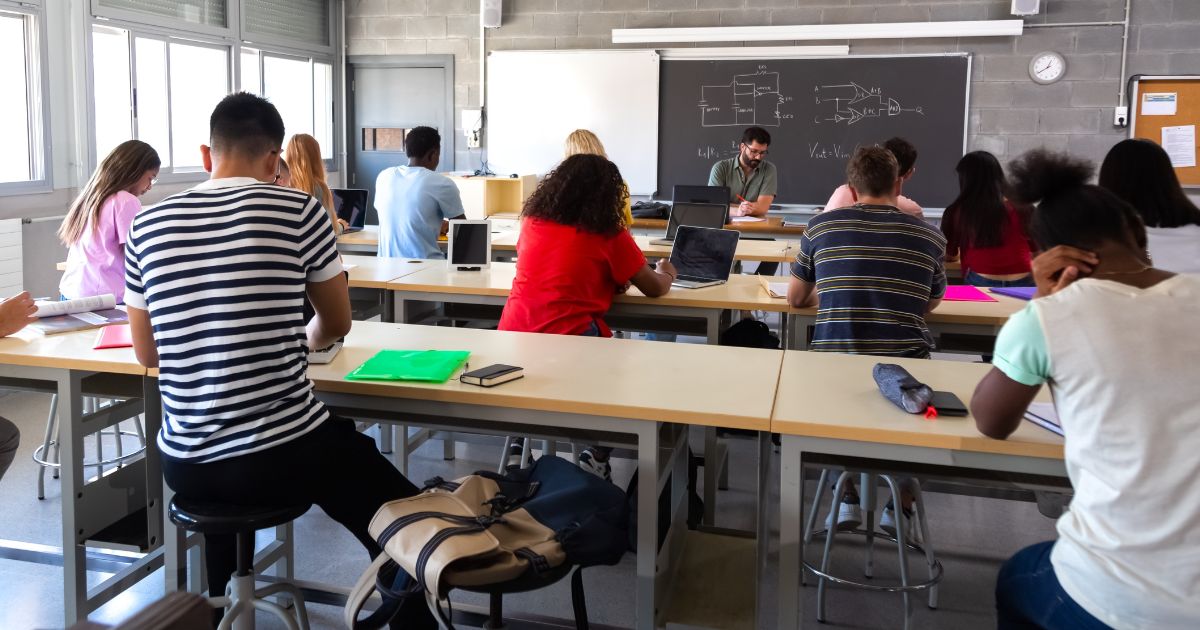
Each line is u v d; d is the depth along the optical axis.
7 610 2.57
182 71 6.62
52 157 5.34
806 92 7.31
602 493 1.90
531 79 7.74
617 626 2.35
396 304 3.71
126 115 6.02
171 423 1.87
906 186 7.25
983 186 3.91
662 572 2.22
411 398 2.10
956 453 1.78
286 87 7.78
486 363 2.34
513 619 2.25
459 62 7.95
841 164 7.35
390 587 1.80
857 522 2.81
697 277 3.77
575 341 2.63
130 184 3.70
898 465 2.02
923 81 7.12
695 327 3.94
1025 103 7.00
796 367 2.33
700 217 4.97
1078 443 1.40
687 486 2.64
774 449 3.74
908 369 2.33
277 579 2.55
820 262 2.77
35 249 5.23
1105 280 1.45
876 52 7.18
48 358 2.31
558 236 2.93
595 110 7.66
